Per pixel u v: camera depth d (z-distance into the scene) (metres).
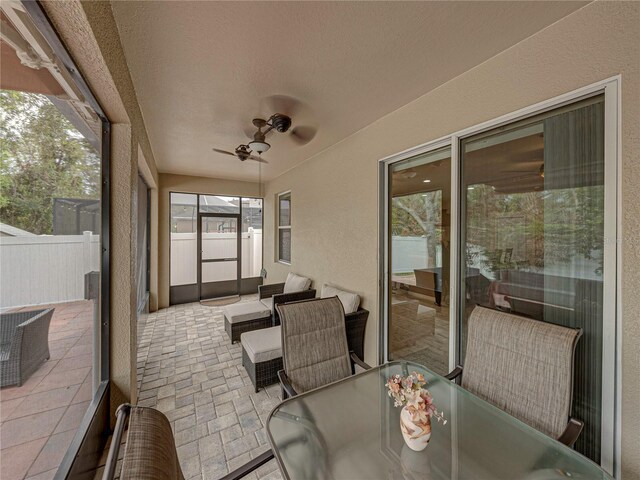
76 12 0.92
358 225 2.93
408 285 2.45
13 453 0.92
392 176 2.61
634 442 1.18
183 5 1.27
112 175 1.74
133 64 1.70
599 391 1.31
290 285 4.11
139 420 0.70
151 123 2.66
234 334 3.35
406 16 1.34
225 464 1.63
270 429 1.18
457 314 1.97
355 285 2.98
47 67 1.07
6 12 0.86
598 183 1.32
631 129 1.18
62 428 1.21
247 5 1.27
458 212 1.94
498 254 1.74
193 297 5.48
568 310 1.43
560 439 1.10
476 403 1.33
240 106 2.30
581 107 1.37
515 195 1.65
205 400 2.25
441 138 2.00
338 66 1.76
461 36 1.49
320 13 1.32
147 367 2.79
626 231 1.21
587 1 1.27
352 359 1.93
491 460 1.02
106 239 1.71
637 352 1.18
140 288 3.66
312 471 0.98
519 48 1.55
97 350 1.64
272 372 2.44
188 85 1.97
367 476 0.96
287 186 4.78
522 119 1.60
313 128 2.82
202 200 5.55
